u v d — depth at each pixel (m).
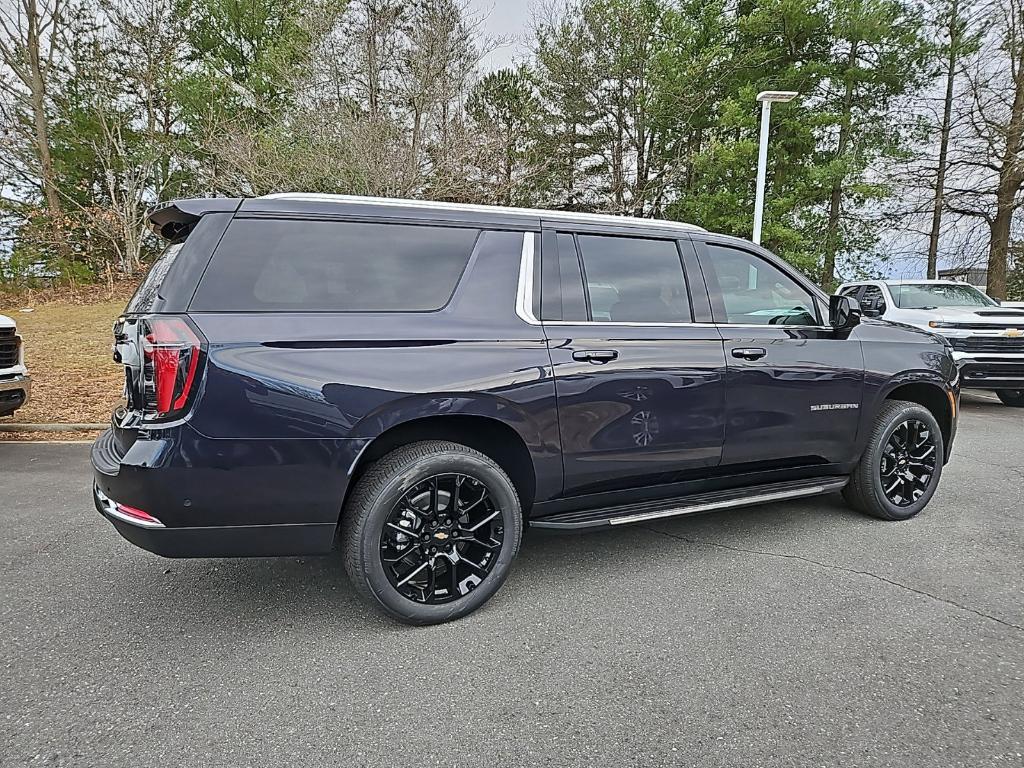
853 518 4.21
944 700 2.25
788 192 18.47
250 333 2.44
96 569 3.41
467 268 2.91
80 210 19.67
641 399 3.17
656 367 3.20
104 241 20.03
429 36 13.05
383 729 2.10
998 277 16.98
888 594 3.08
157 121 20.19
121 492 2.39
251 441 2.42
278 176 11.95
